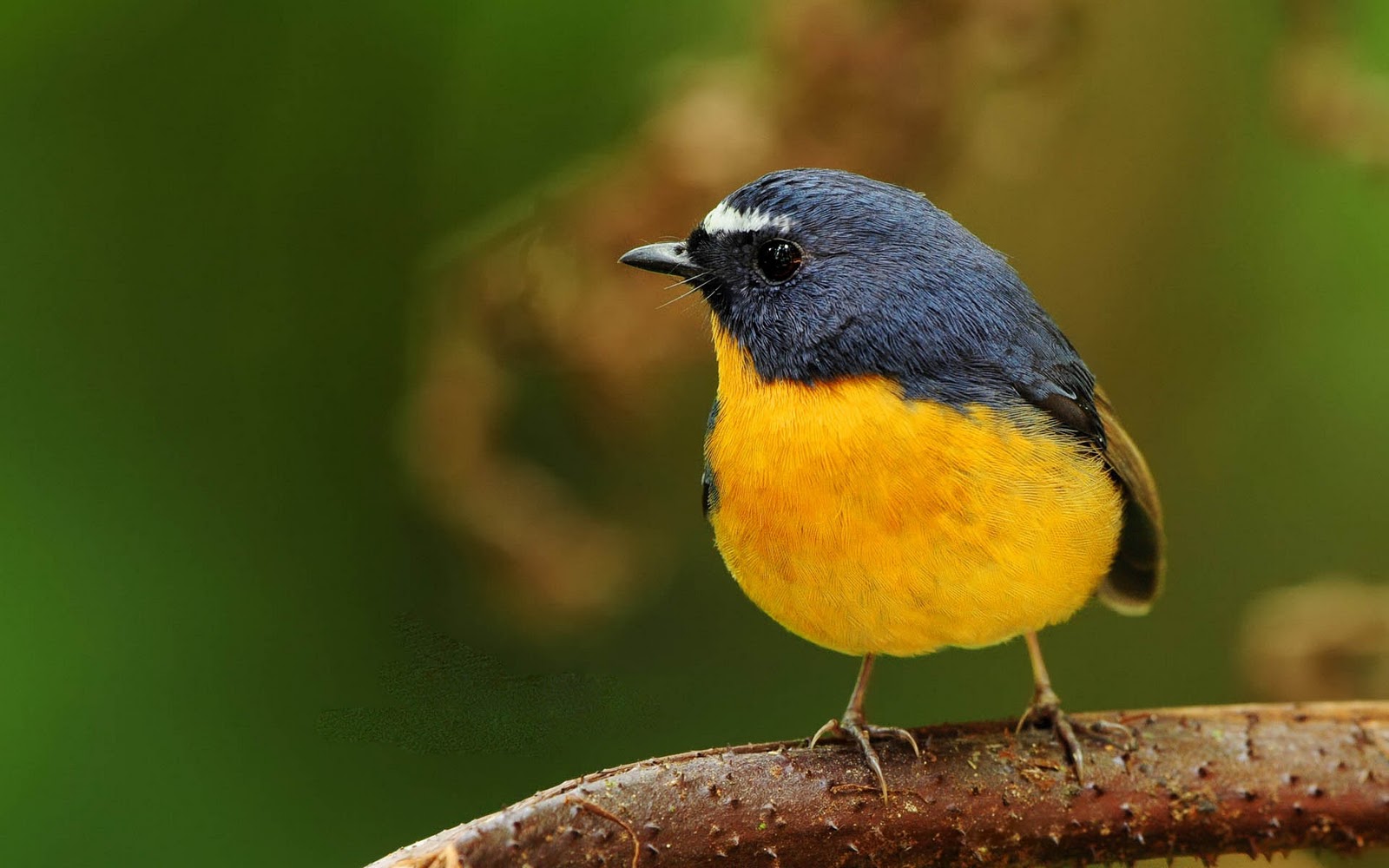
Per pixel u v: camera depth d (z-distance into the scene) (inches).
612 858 275.6
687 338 482.6
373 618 486.9
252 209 499.8
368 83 497.7
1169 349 608.4
